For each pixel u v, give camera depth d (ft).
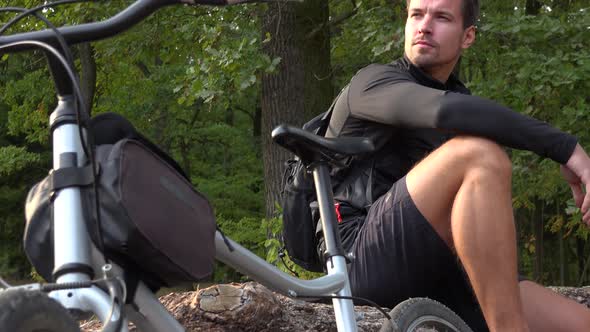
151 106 48.44
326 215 7.59
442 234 8.24
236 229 41.27
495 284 7.75
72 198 5.13
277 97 30.60
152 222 5.18
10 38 5.44
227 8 29.12
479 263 7.75
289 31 30.30
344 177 9.09
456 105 7.88
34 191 5.42
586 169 8.00
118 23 5.51
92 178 5.16
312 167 7.71
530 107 26.03
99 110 46.26
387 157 8.96
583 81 26.21
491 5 32.04
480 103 7.90
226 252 6.31
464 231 7.77
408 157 8.96
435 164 8.11
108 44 34.22
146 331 5.54
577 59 25.46
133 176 5.22
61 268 5.00
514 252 7.77
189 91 28.78
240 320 9.43
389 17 27.96
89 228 5.12
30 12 5.53
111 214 5.09
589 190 7.97
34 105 46.65
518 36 26.78
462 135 8.04
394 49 27.50
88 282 4.95
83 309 4.99
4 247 70.18
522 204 36.52
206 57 28.12
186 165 61.21
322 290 7.20
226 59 27.02
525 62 26.04
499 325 7.79
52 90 45.01
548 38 27.25
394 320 7.70
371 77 8.79
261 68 28.32
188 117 57.47
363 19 29.01
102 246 5.07
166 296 10.11
